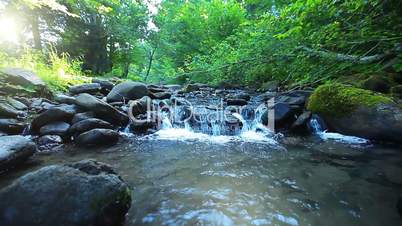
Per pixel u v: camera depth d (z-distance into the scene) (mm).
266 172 3043
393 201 2332
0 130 3875
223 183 2752
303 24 5156
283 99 5652
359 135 4191
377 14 4141
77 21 14625
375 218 2080
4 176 2807
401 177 2816
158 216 2127
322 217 2111
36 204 1733
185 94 7992
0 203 1744
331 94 4539
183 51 17969
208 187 2660
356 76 5305
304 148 3922
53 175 1870
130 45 19516
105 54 17906
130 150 3844
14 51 9133
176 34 18125
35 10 11234
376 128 3924
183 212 2195
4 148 2984
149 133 4766
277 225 2018
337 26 4605
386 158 3385
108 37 18016
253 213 2184
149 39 18734
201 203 2344
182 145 4145
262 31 6660
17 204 1733
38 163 3215
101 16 16156
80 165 2127
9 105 4500
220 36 15422
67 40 15164
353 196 2436
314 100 4766
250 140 4438
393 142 3900
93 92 6414
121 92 5961
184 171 3082
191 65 12297
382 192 2498
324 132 4684
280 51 5949
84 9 14453
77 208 1735
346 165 3193
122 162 3355
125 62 21234
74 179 1856
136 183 2746
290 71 6016
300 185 2688
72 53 15758
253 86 9141
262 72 7512
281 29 5941
